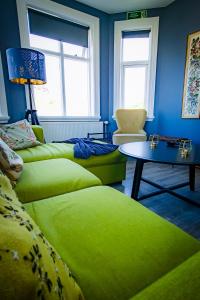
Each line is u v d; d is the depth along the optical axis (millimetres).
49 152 1916
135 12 3357
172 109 3326
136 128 3600
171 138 2975
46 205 866
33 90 3027
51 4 2846
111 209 817
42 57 2420
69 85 3414
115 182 2188
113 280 484
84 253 575
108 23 3500
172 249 587
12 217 393
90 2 3125
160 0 3043
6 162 1068
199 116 2871
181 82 3121
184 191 1993
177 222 1475
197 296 337
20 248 295
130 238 632
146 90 3666
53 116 3203
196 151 1728
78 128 3439
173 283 365
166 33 3252
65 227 702
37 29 2883
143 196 1731
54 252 426
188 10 2863
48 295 296
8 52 2271
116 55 3559
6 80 2748
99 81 3609
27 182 1111
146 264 530
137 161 1686
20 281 267
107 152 2059
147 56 3525
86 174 1282
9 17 2609
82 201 893
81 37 3324
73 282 407
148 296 339
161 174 2531
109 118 3875
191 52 2893
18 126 2168
